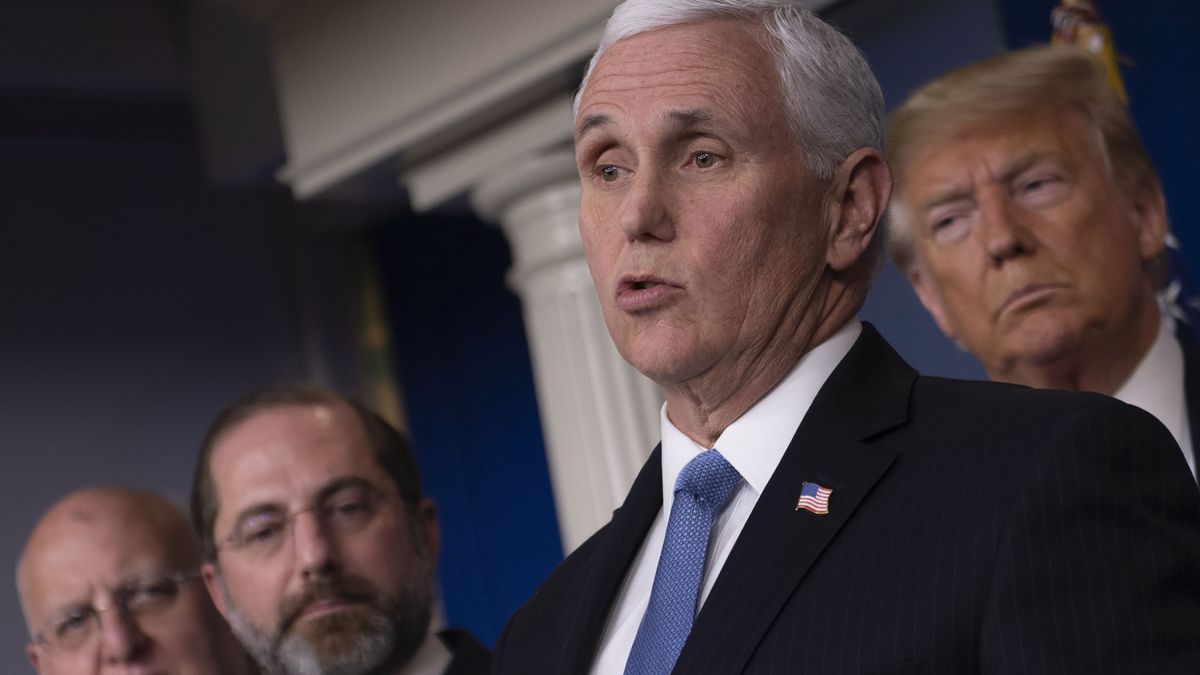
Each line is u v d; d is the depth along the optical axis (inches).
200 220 271.6
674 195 57.7
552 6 156.2
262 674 111.0
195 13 222.7
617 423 159.0
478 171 168.6
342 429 105.7
